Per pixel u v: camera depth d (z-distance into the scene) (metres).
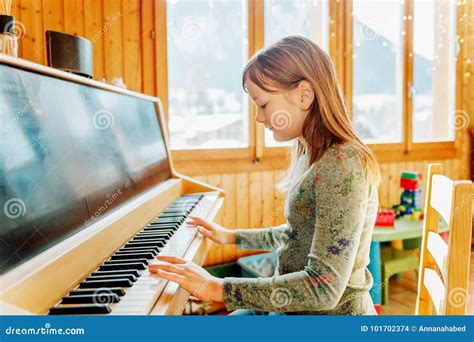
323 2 3.24
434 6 3.75
